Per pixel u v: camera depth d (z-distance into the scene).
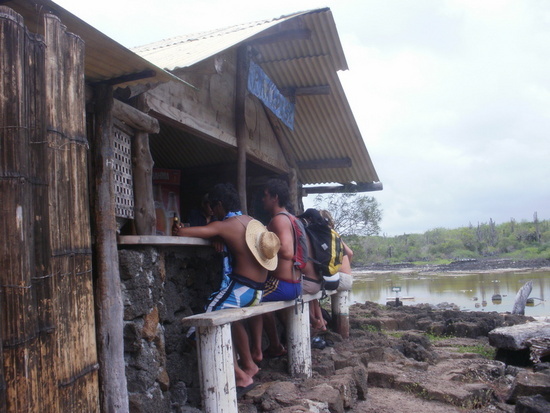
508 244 73.50
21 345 2.16
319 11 6.22
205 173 8.43
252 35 5.69
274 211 5.12
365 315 10.70
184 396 4.27
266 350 5.62
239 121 6.48
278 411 3.86
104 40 2.85
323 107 7.95
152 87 4.08
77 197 2.60
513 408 4.93
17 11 2.55
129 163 4.00
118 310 3.41
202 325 3.57
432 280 35.72
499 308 17.06
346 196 15.08
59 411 2.39
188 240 4.09
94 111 3.48
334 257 5.50
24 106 2.24
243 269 4.31
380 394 5.28
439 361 6.64
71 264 2.53
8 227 2.16
